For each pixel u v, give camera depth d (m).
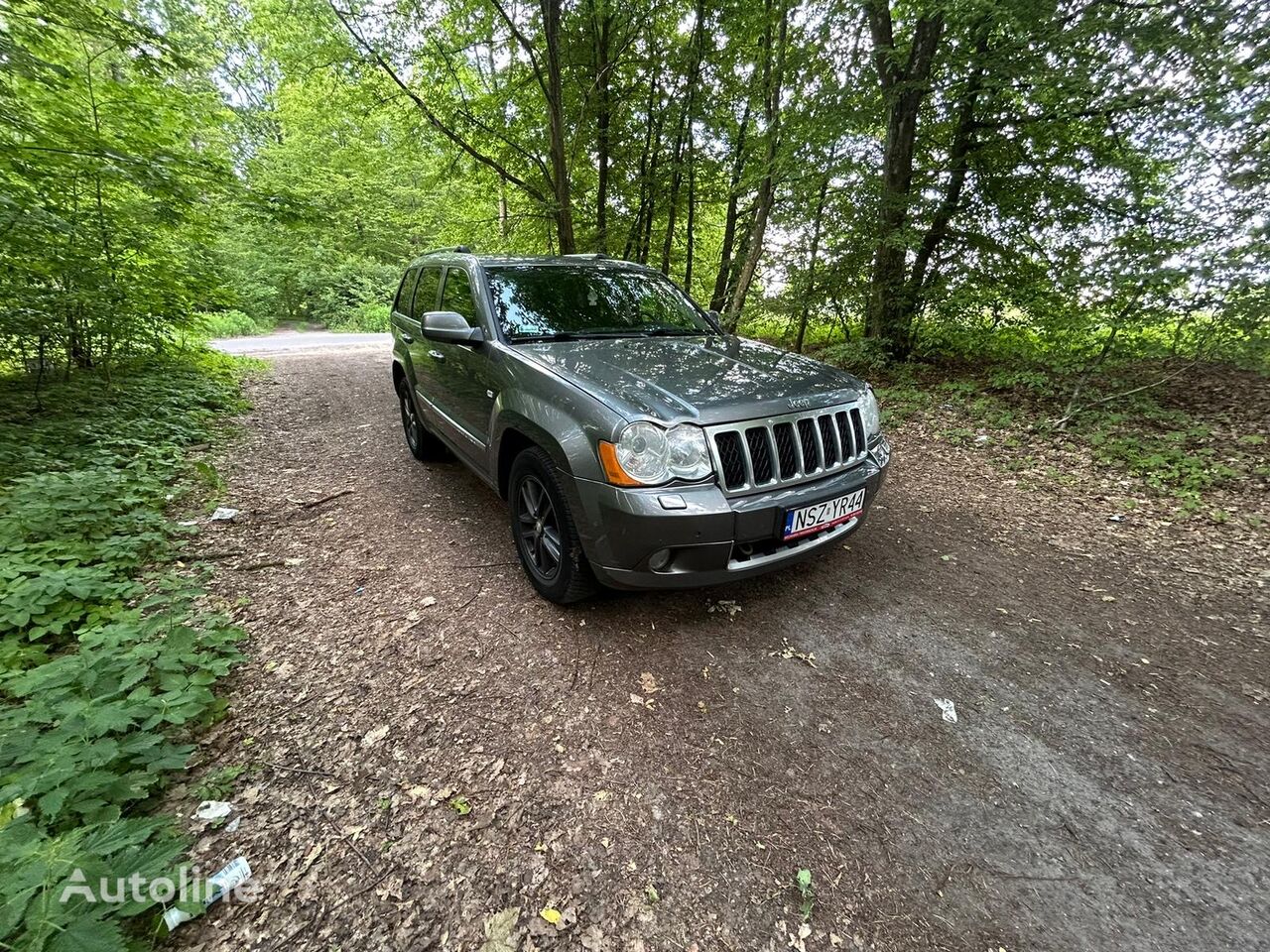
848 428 2.57
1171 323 4.99
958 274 7.32
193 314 7.80
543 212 9.09
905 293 7.59
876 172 7.60
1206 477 4.16
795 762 1.84
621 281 3.73
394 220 20.73
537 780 1.74
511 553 3.19
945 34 6.43
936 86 6.75
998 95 6.28
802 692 2.16
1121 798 1.72
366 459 4.82
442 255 4.27
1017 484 4.38
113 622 2.25
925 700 2.12
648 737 1.92
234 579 2.81
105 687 1.75
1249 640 2.49
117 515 3.24
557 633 2.47
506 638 2.43
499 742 1.88
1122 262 4.96
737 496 2.19
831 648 2.42
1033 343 6.73
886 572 3.07
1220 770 1.82
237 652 2.22
